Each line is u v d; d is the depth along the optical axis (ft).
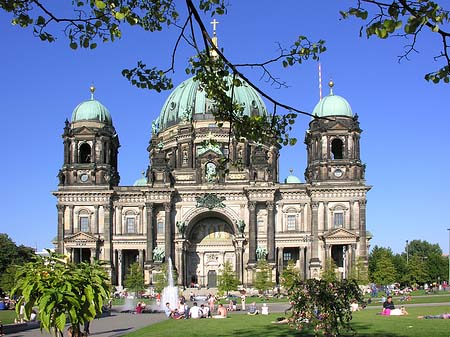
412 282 643.86
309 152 538.88
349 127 515.91
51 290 74.84
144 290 486.38
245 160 549.54
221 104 83.46
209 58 79.82
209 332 179.83
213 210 526.16
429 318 211.61
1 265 576.20
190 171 538.88
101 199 521.24
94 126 529.86
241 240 518.37
